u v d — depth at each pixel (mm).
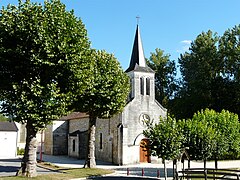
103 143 39469
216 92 50125
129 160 35344
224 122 30000
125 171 28766
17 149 49062
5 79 19969
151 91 38156
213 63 54000
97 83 26000
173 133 20766
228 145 28672
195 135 24109
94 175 24500
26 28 18875
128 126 36000
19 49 19047
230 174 18094
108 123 38656
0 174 23375
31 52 18906
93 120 28688
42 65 19219
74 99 21672
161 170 30047
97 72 26312
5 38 19469
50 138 49438
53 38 19219
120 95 27453
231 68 51375
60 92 20531
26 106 18703
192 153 24094
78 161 38469
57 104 19578
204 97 50938
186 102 52531
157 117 37875
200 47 56125
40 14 19422
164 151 20500
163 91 67438
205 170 19453
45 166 30422
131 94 37781
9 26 19156
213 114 31078
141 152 36500
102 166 33562
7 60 19359
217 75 54094
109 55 28156
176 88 67125
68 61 19344
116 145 36250
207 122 28609
